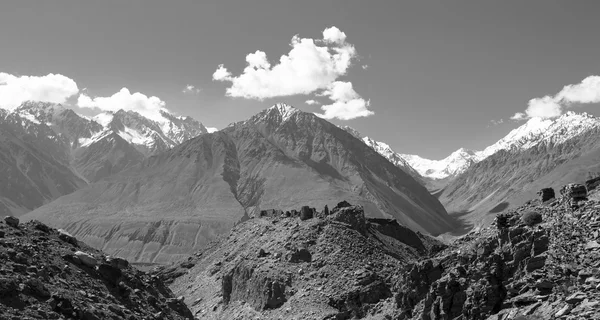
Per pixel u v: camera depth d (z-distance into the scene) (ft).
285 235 451.94
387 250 429.38
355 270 380.58
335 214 472.85
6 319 167.63
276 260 412.98
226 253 535.60
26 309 176.14
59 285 196.65
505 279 208.44
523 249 208.33
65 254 215.10
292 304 359.46
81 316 185.57
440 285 222.48
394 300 272.92
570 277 187.83
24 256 199.62
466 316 210.38
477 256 222.07
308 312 342.44
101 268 219.41
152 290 238.07
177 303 240.73
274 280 386.11
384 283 348.38
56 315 179.63
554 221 209.46
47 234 226.79
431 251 271.08
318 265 394.52
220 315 402.93
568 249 196.13
